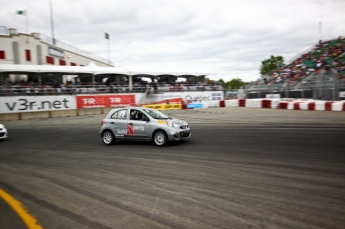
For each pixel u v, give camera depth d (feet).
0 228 11.05
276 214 11.09
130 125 29.53
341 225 9.98
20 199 14.37
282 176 16.12
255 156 21.63
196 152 24.36
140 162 21.58
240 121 47.32
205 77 108.88
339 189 13.55
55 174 19.16
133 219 11.27
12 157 26.32
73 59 109.40
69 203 13.42
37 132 46.09
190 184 15.53
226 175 16.93
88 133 42.27
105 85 86.53
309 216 10.78
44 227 10.90
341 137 27.86
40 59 88.28
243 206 12.06
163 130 27.58
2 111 67.21
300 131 33.17
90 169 20.15
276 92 84.58
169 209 12.12
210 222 10.68
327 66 90.79
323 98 68.18
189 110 82.17
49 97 73.41
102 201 13.50
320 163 18.52
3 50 78.69
